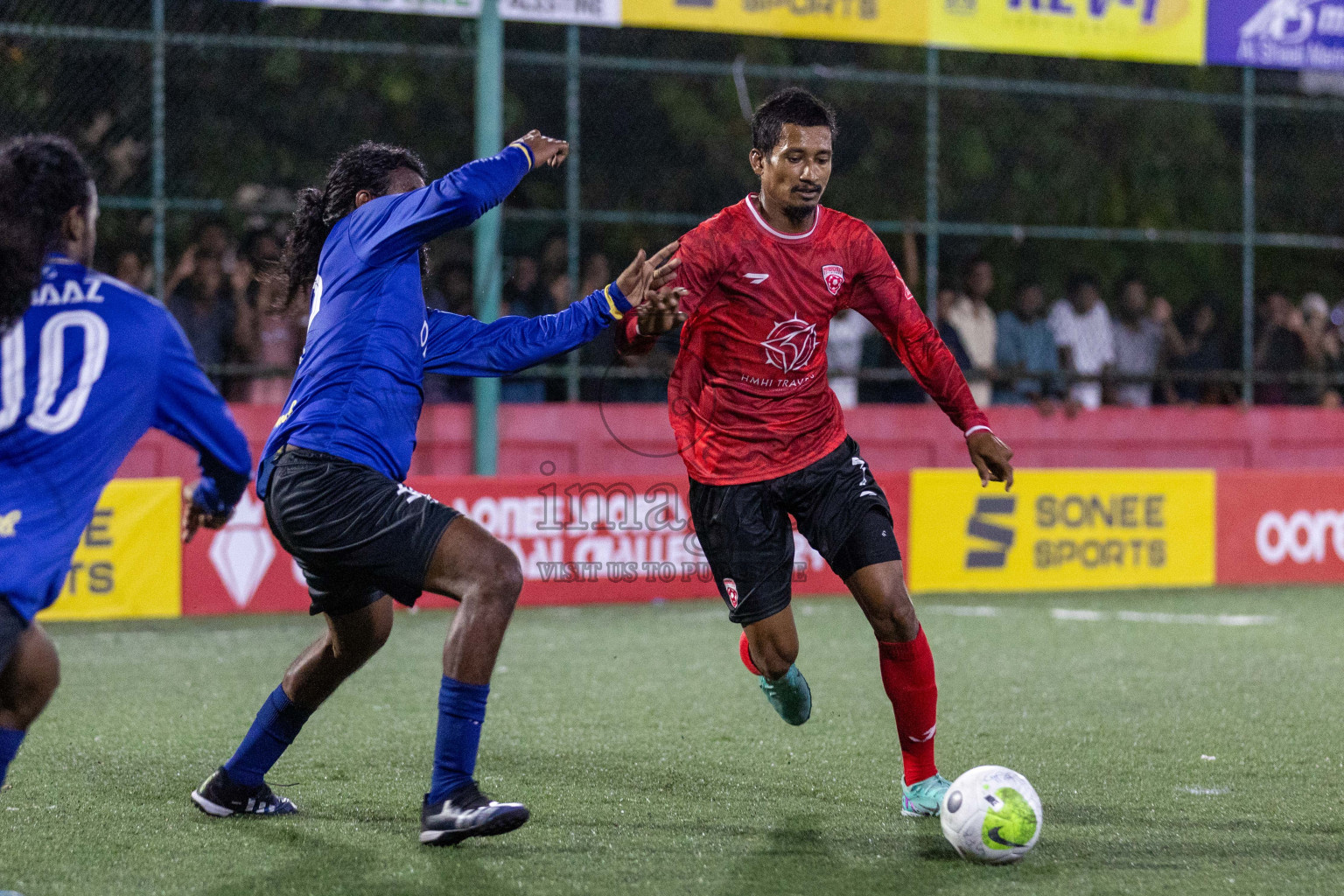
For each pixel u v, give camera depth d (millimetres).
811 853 11055
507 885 10188
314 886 10133
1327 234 41250
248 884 10164
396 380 10719
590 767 14141
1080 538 29781
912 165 39531
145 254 31906
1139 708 17562
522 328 11352
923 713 12148
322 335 10789
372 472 10500
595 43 37156
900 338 12797
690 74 36281
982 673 20203
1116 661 21297
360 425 10547
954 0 30031
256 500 25875
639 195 37031
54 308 8891
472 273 32125
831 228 12469
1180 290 40875
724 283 12203
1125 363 35875
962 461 33781
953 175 39781
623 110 37094
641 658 21375
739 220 12297
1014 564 29438
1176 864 10781
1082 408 34469
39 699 9234
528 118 36562
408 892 10008
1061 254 40031
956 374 12766
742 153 37781
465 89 36469
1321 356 37938
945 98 39656
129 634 23688
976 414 12703
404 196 10930
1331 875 10484
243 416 29656
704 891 10062
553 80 36719
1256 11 31938
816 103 12148
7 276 8719
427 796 10664
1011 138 40500
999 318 34812
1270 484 30938
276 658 21500
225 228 30906
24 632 8828
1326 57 32500
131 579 25125
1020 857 10758
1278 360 37250
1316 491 31281
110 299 9039
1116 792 13164
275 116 34781
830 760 14523
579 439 31781
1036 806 10805
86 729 16047
